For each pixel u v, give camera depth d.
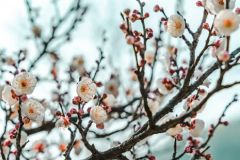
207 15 1.03
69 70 1.29
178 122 0.96
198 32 1.03
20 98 0.99
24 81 1.00
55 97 1.29
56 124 0.99
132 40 0.95
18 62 1.20
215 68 1.03
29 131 1.28
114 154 1.01
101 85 1.05
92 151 1.01
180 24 1.02
